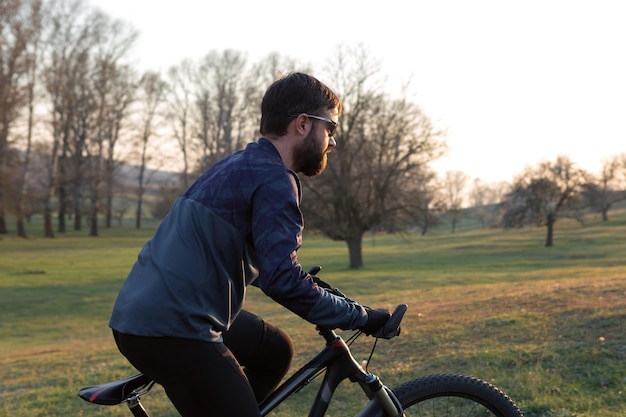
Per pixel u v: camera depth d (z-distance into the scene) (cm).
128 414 484
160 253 205
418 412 248
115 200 8619
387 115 3344
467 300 1051
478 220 10950
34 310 2269
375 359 593
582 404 398
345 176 3344
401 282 2711
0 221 6391
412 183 3403
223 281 206
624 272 2066
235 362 212
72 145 5959
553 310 730
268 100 220
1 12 3988
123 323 202
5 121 4006
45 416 511
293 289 200
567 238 6372
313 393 465
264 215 202
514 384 447
